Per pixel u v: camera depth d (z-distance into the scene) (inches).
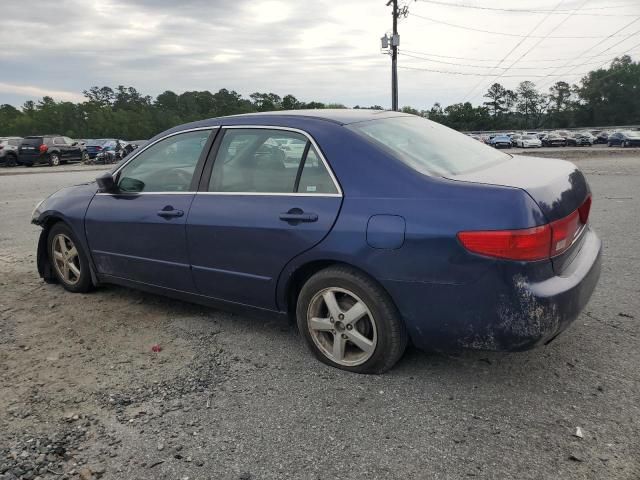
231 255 144.7
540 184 116.3
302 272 136.9
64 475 98.0
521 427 107.7
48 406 121.2
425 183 118.5
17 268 239.0
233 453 102.8
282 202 135.1
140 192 169.9
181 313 177.3
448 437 105.3
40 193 552.4
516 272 107.1
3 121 4077.3
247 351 147.2
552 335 111.5
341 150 130.2
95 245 182.7
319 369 135.3
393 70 1594.5
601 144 2411.4
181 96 4926.2
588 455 98.4
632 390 119.4
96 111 4330.7
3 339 158.7
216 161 152.6
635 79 4648.1
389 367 128.9
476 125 5024.6
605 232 273.9
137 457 102.7
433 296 115.6
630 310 164.9
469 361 136.2
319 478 95.2
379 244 118.8
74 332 163.3
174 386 128.9
